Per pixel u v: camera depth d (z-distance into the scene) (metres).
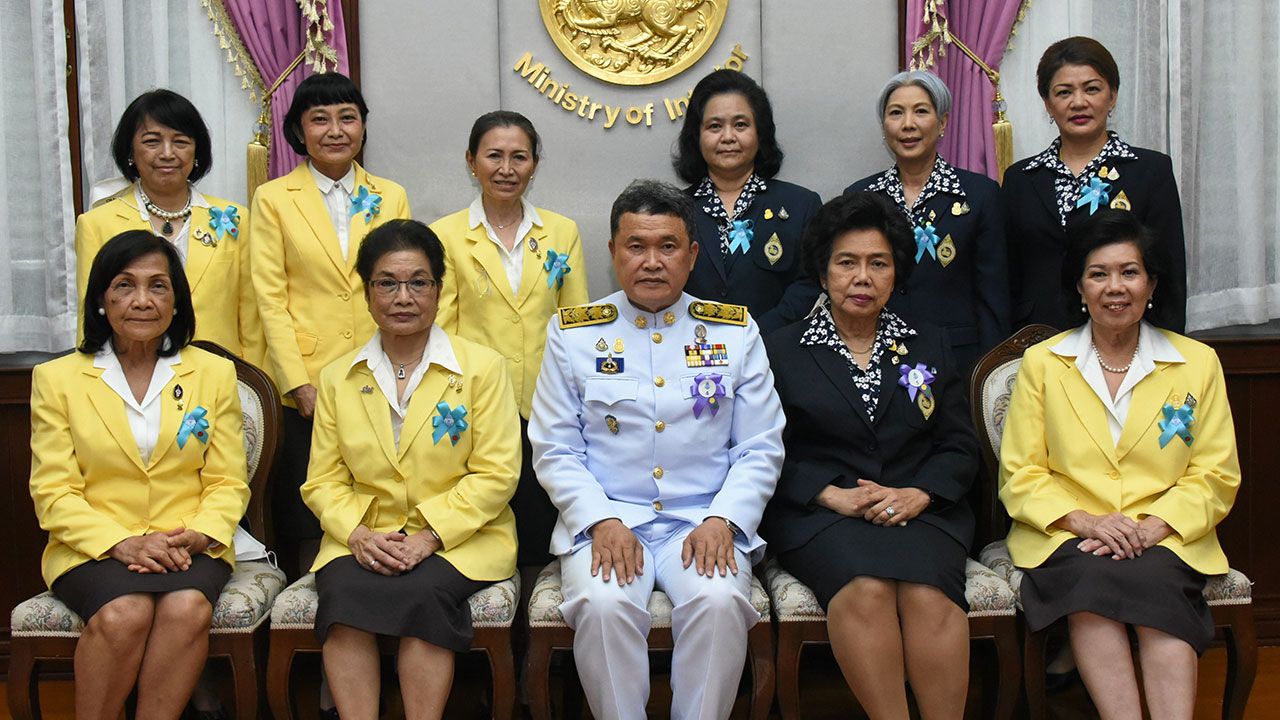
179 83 3.27
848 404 2.55
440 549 2.42
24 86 3.20
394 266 2.41
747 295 2.95
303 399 2.84
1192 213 3.29
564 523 2.49
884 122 2.98
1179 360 2.49
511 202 2.89
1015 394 2.62
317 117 2.89
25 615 2.35
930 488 2.47
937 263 2.92
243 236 2.99
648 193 2.45
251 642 2.37
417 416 2.49
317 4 3.21
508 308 2.86
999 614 2.39
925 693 2.32
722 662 2.25
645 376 2.51
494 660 2.36
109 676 2.28
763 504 2.45
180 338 2.56
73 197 3.23
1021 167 3.01
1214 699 2.86
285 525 3.00
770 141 3.05
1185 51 3.24
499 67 3.35
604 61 3.36
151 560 2.34
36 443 2.46
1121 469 2.47
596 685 2.26
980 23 3.29
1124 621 2.25
